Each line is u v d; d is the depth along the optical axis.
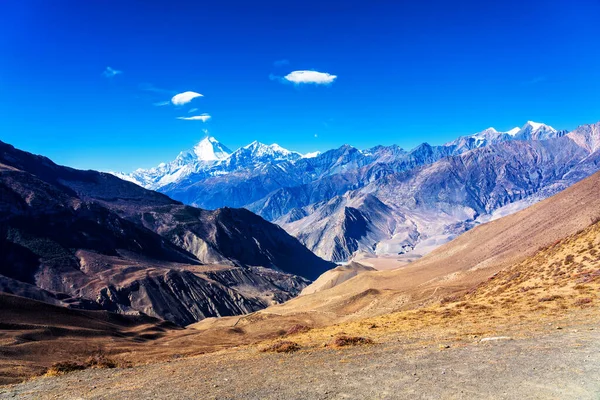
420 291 97.19
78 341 87.94
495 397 15.45
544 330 26.55
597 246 51.88
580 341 22.23
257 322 121.12
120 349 86.50
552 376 17.03
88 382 25.31
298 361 25.12
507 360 20.06
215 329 115.31
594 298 34.62
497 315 36.00
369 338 31.33
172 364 29.94
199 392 19.61
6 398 22.67
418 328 35.31
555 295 39.09
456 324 34.56
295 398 17.39
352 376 20.02
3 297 107.06
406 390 17.16
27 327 91.75
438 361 21.34
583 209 118.88
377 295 120.12
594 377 16.39
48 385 25.36
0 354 69.44
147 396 19.86
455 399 15.60
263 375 22.09
